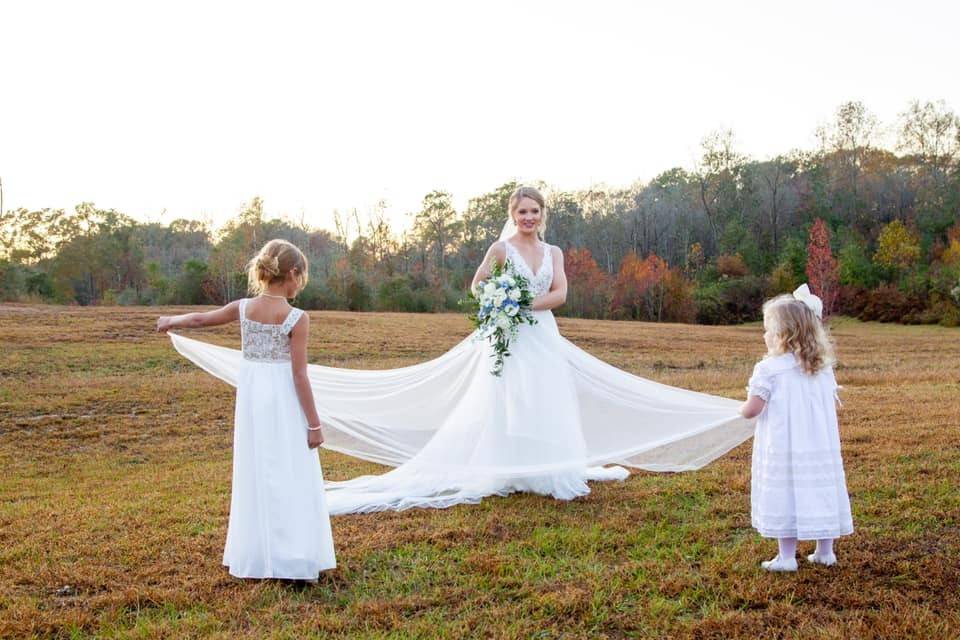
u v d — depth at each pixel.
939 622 3.48
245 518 4.18
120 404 13.61
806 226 79.25
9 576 4.41
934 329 48.75
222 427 11.80
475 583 4.12
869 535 4.76
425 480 5.96
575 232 85.88
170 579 4.27
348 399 6.09
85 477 8.53
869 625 3.51
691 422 5.81
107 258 67.69
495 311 5.80
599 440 6.11
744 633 3.47
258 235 69.56
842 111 88.44
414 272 67.19
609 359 23.91
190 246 82.69
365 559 4.55
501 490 6.02
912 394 12.04
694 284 68.38
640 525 5.12
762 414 4.30
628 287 63.41
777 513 4.15
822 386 4.22
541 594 3.96
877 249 70.56
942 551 4.45
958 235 69.44
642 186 95.38
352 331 30.19
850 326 53.94
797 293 4.33
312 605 3.90
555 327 6.20
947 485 5.82
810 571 4.17
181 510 5.90
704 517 5.29
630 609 3.79
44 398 14.06
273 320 4.15
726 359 24.17
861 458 6.93
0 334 24.06
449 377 6.27
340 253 74.25
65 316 30.38
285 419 4.14
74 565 4.55
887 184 83.12
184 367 19.53
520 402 5.82
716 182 86.75
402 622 3.66
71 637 3.56
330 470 7.77
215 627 3.64
